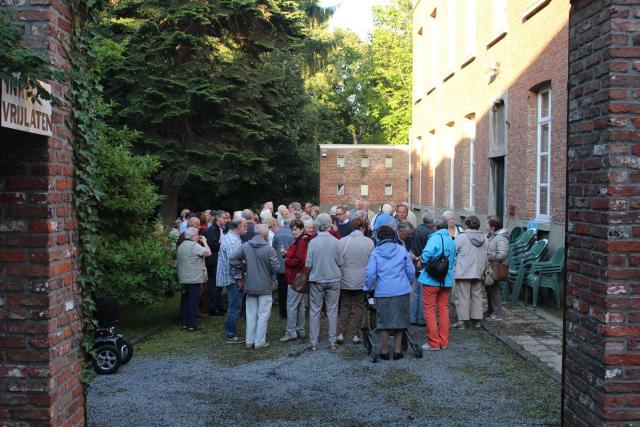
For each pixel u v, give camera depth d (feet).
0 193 13.80
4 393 13.75
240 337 33.42
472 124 61.67
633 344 13.28
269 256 30.48
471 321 34.19
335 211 41.45
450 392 22.76
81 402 15.74
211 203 81.35
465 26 61.87
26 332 13.74
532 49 43.57
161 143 67.31
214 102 67.72
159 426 19.80
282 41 75.51
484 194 55.16
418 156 91.56
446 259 28.32
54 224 14.08
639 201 13.25
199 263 35.06
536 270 37.99
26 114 12.62
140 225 36.19
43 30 13.75
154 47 66.74
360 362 27.27
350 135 175.73
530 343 29.40
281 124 76.54
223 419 20.40
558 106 39.37
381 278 27.04
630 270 13.26
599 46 13.78
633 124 13.24
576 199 14.90
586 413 14.23
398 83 151.74
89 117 15.87
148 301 33.47
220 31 71.61
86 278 15.81
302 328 33.06
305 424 19.84
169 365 27.50
